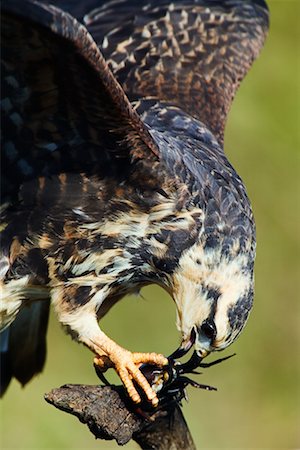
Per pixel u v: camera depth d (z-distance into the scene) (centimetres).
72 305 1207
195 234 1198
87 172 1187
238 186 1232
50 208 1194
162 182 1186
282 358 1888
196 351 1205
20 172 1195
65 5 1351
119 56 1337
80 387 1146
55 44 1093
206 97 1361
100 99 1136
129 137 1164
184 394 1195
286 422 1853
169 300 1816
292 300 1914
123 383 1167
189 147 1233
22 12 1055
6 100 1166
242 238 1209
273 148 1938
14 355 1370
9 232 1201
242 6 1463
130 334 1794
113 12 1361
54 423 1744
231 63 1409
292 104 1956
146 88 1327
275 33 2005
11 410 1741
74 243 1195
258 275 1916
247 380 1877
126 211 1190
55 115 1169
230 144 1930
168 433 1191
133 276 1217
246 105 1944
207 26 1416
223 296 1201
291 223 1925
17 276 1203
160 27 1373
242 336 1892
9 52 1120
